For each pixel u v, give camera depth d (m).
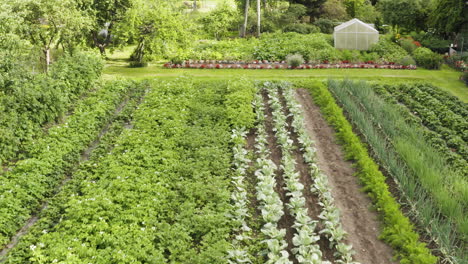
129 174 16.19
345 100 23.92
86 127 20.62
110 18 36.38
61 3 28.03
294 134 21.34
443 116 23.17
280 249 12.88
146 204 14.51
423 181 15.55
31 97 20.41
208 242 13.16
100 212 13.71
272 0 57.78
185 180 16.42
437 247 13.05
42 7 27.45
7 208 14.13
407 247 12.55
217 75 31.86
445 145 19.62
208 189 15.69
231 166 18.11
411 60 34.78
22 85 21.33
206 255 12.31
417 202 14.33
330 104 23.67
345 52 37.38
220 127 20.92
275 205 14.73
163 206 14.57
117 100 24.59
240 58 35.91
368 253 13.20
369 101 23.67
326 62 35.53
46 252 12.07
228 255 12.54
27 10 27.45
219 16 50.59
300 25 49.66
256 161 18.42
